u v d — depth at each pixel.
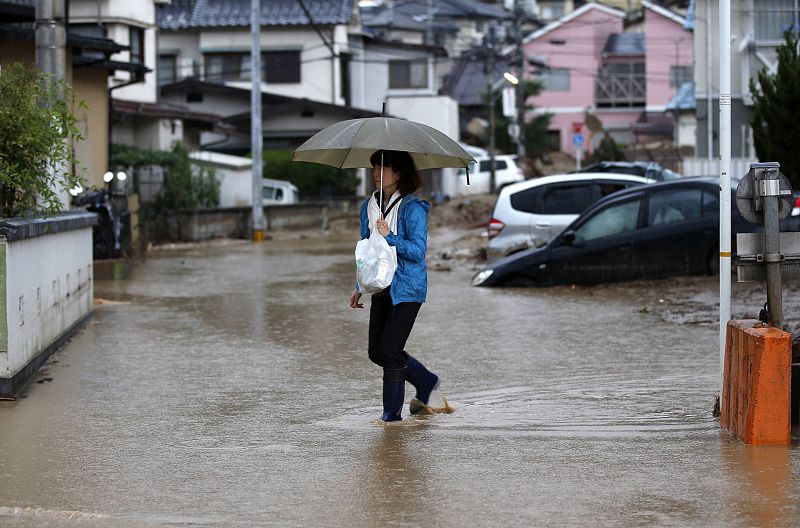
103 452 8.62
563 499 7.11
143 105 45.56
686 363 12.58
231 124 60.47
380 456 8.36
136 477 7.82
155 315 17.50
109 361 13.14
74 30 48.53
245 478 7.77
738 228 19.81
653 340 14.28
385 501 7.13
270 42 66.12
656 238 20.05
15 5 22.70
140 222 35.44
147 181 40.25
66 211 15.91
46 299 13.01
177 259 30.12
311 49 65.88
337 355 13.59
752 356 8.45
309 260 29.34
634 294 19.08
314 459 8.30
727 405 9.07
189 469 8.05
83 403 10.68
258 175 39.78
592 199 23.06
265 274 25.09
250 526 6.64
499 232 23.39
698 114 43.75
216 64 66.94
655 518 6.66
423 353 13.57
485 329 15.55
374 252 9.30
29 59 25.39
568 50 92.62
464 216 50.59
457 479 7.64
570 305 18.03
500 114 83.12
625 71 92.62
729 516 6.67
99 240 24.72
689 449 8.40
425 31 91.38
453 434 9.12
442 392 11.13
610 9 93.56
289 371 12.47
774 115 23.86
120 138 45.69
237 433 9.30
